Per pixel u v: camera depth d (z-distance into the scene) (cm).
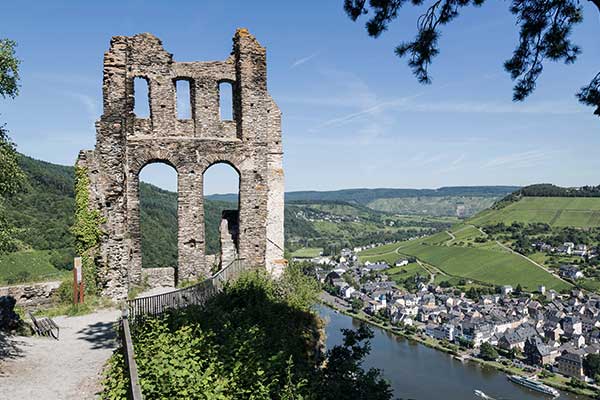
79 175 1923
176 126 2234
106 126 1933
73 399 995
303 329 1558
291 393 978
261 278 1967
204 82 2264
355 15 1123
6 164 1275
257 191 2255
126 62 1997
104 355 1302
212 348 1053
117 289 1933
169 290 2128
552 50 1051
